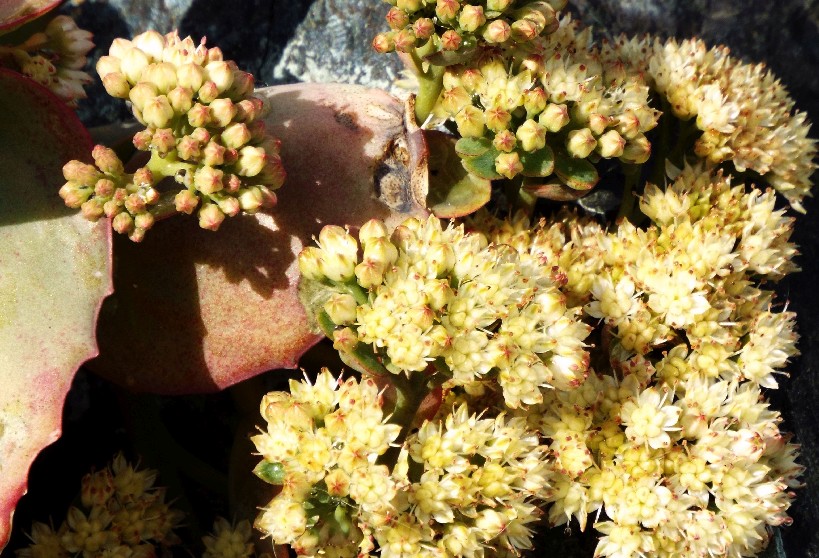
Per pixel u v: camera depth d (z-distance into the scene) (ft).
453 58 0.80
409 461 0.74
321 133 0.82
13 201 0.76
